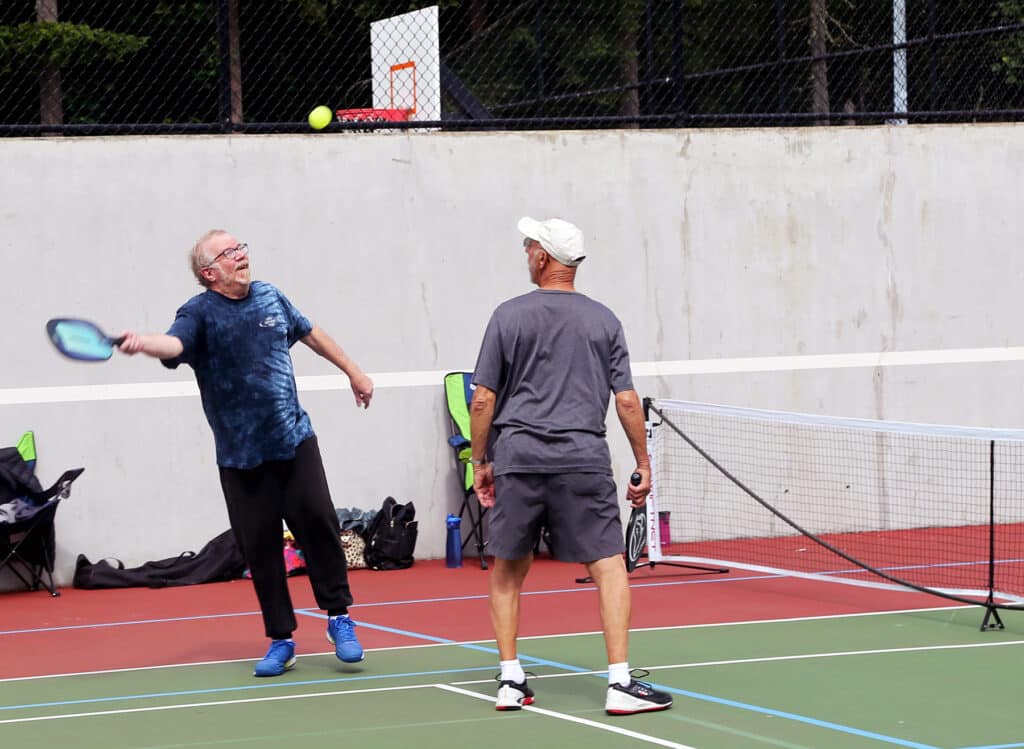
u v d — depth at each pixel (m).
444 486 13.34
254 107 17.20
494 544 7.23
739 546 13.78
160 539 12.66
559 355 7.21
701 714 7.06
